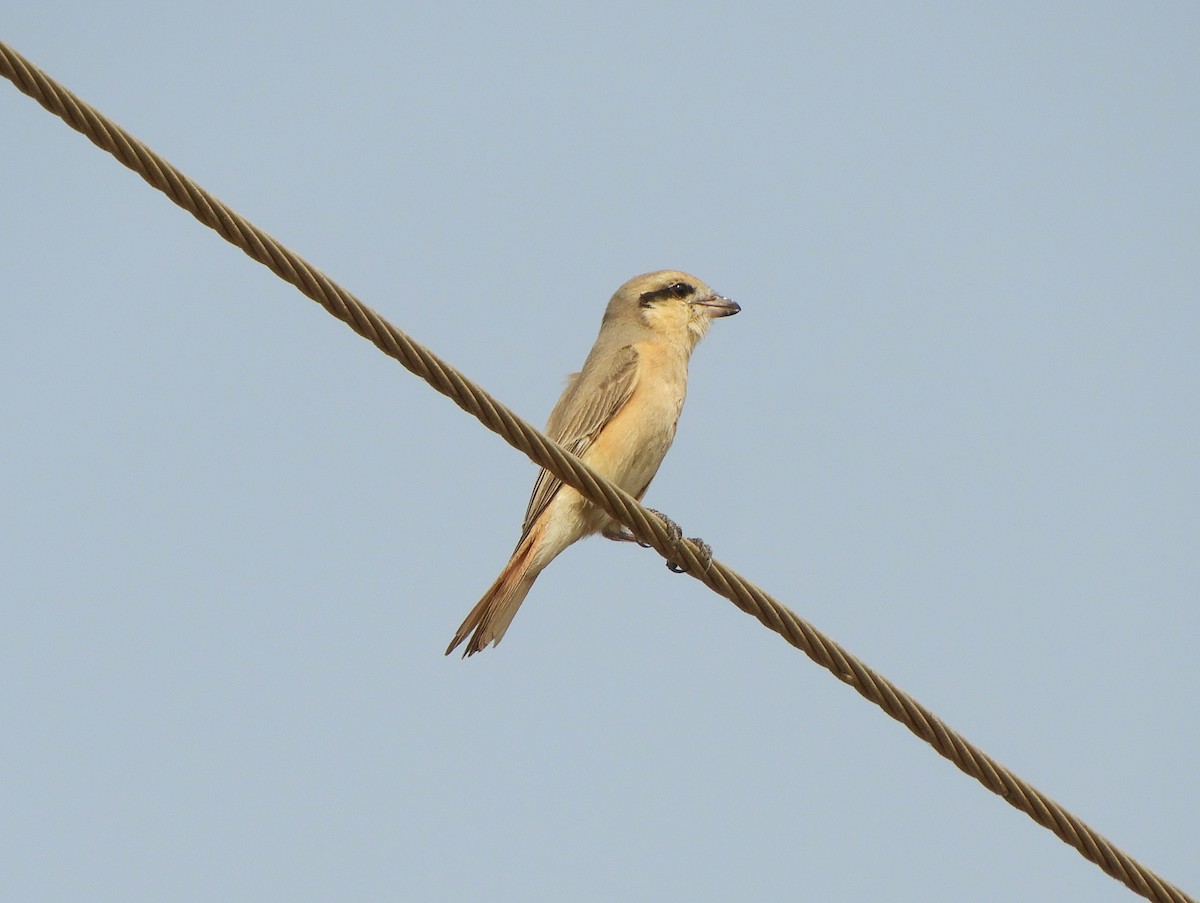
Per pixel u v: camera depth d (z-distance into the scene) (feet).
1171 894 40.65
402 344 37.99
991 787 40.24
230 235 36.14
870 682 40.57
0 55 33.06
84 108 34.12
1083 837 40.22
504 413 39.32
